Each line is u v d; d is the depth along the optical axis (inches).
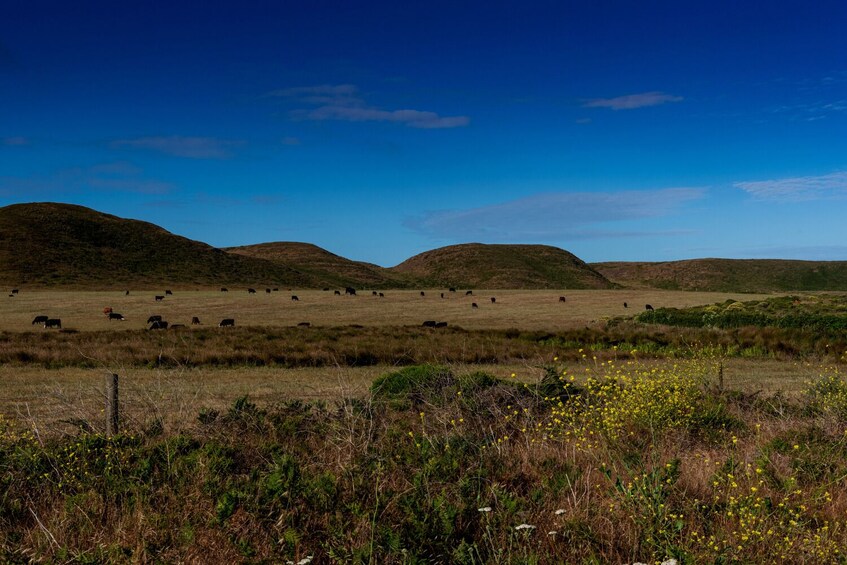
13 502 219.6
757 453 259.1
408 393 398.9
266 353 992.9
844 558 168.2
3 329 1856.5
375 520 195.9
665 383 354.3
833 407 357.1
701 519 190.4
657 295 3408.0
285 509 203.2
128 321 2178.9
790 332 1189.1
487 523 186.7
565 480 220.7
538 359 992.9
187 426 323.6
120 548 179.6
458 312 2591.0
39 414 447.5
